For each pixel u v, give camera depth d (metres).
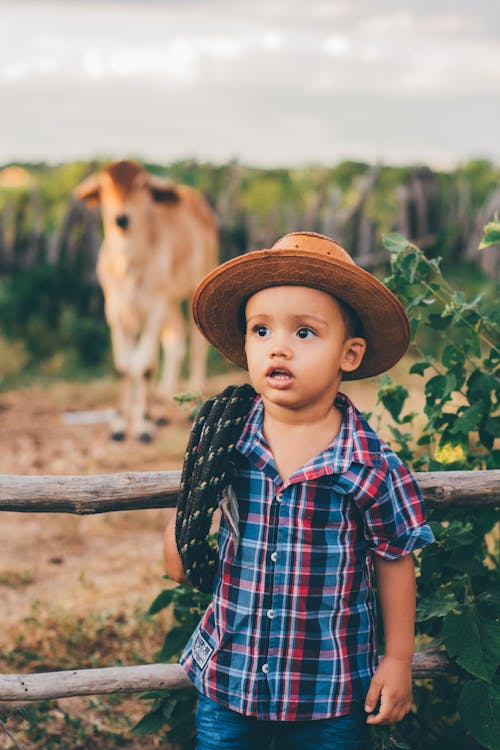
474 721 2.30
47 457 6.69
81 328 10.05
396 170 14.69
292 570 1.92
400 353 2.11
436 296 2.74
